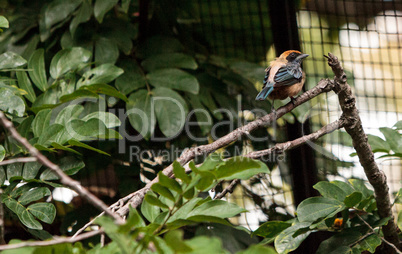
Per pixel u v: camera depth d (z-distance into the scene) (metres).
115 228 3.85
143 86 10.28
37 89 10.40
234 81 11.16
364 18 12.16
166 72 10.30
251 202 11.35
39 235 7.18
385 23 12.18
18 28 11.16
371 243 7.04
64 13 10.46
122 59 10.78
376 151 8.35
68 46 10.65
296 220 7.45
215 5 11.88
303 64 11.73
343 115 6.98
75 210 10.76
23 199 6.83
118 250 4.38
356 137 6.98
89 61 10.48
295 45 10.92
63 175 4.29
